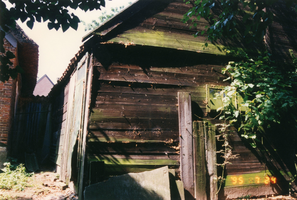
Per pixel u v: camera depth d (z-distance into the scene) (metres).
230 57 6.73
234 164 6.14
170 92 5.96
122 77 5.64
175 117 5.88
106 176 5.11
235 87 6.22
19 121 11.12
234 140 6.27
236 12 3.82
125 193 4.82
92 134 5.20
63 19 3.61
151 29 6.03
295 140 6.85
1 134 7.84
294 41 7.54
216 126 6.19
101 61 5.57
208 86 6.25
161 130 5.69
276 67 6.72
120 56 5.74
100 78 5.49
